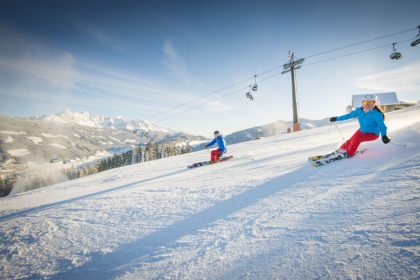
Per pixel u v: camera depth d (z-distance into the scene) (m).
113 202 4.88
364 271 1.46
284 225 2.33
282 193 3.28
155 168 11.92
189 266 2.01
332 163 4.32
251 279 1.67
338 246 1.78
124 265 2.27
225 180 4.99
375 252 1.60
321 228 2.10
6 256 2.94
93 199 5.65
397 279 1.32
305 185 3.39
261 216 2.67
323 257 1.70
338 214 2.28
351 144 4.47
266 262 1.82
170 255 2.26
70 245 2.96
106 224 3.49
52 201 6.70
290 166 4.96
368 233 1.83
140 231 3.00
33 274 2.41
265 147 11.70
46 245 3.09
